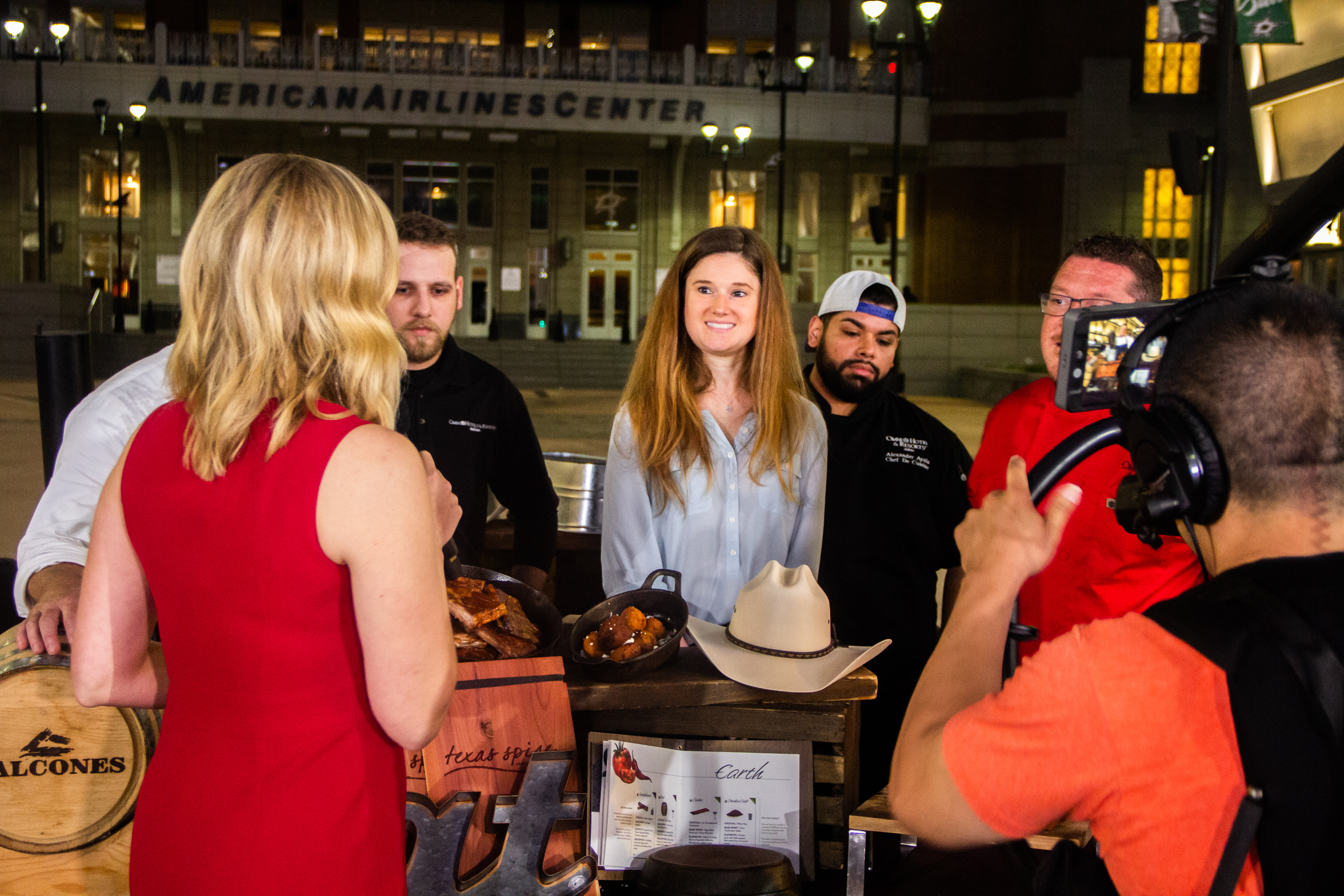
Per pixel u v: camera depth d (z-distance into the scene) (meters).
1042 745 0.86
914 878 2.38
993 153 27.31
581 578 3.76
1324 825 0.79
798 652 2.17
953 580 2.81
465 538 2.90
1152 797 0.84
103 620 1.29
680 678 2.15
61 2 26.22
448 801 1.85
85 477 1.89
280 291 1.19
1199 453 0.88
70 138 26.44
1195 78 27.17
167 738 1.25
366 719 1.25
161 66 24.95
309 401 1.19
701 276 2.36
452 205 27.84
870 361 2.78
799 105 26.58
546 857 1.93
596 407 18.31
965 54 27.27
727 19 28.06
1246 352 0.86
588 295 28.27
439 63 25.89
